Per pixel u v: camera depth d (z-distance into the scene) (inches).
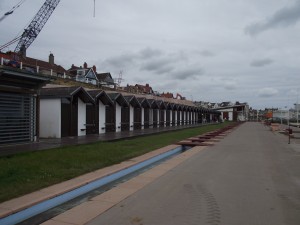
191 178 407.8
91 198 311.7
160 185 366.6
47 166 440.1
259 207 282.7
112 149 645.9
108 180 398.0
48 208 280.1
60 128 882.8
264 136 1270.9
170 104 1857.8
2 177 365.7
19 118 689.0
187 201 300.2
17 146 641.6
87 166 455.5
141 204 289.4
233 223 241.4
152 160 572.1
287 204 293.6
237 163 536.7
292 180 400.8
